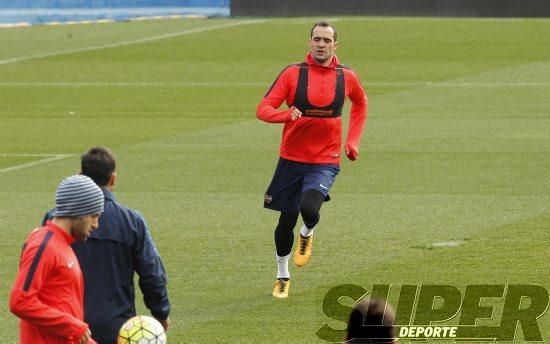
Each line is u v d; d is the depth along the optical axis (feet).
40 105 270.87
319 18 523.29
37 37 445.37
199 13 565.12
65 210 66.90
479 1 522.06
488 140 211.20
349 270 118.01
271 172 180.65
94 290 72.18
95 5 549.13
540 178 172.76
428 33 444.14
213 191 165.37
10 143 215.51
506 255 122.42
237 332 98.32
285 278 109.81
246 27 475.31
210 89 298.56
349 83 111.86
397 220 142.92
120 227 72.38
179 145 209.36
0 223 144.46
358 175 176.35
